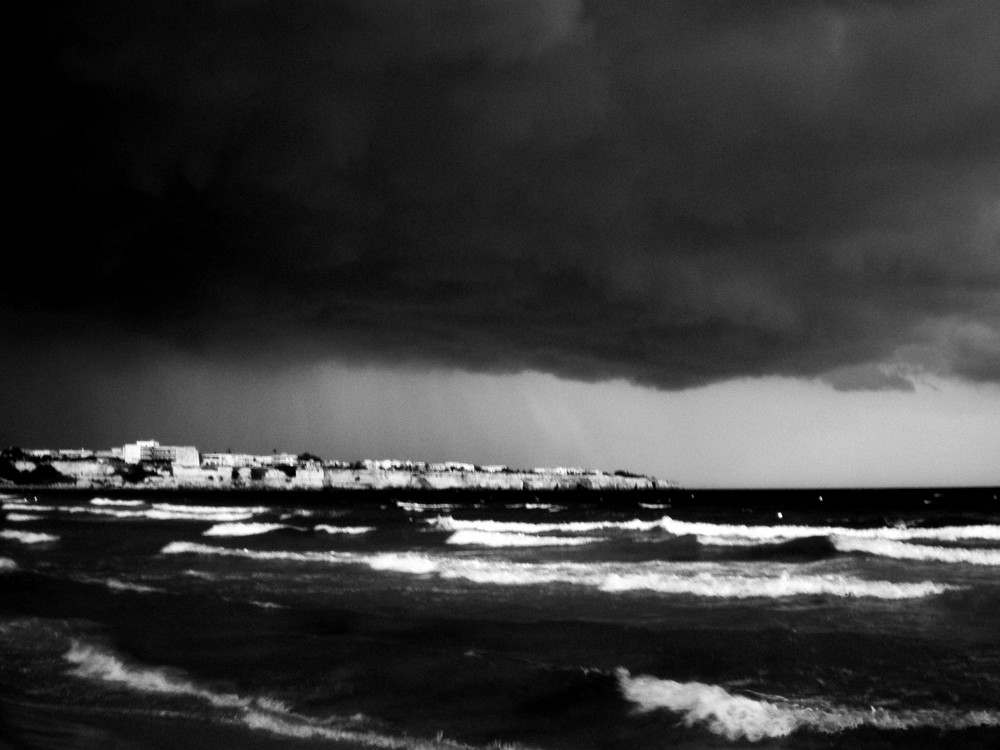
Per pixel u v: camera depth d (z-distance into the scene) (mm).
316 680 12148
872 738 9320
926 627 15641
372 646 13906
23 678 12609
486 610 18594
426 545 39188
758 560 28453
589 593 21047
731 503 109500
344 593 21562
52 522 60281
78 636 15500
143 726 10023
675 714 10250
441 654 13203
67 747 9094
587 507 98562
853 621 16406
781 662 13039
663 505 105625
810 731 9602
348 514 75875
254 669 12859
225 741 9422
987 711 10297
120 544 40000
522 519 67312
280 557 31453
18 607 19125
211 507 92938
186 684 12125
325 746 9227
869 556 28234
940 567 25375
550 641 14680
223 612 17750
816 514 69625
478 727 9984
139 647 14516
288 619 16828
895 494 154000
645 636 14914
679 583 21781
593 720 10141
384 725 10086
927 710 10398
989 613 16844
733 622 16594
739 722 9922
